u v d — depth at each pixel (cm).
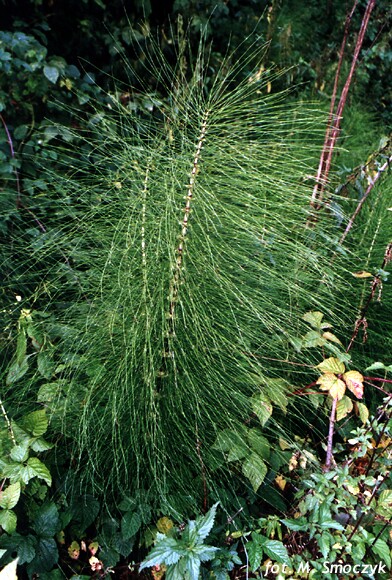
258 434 116
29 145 179
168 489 114
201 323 117
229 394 117
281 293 136
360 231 162
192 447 115
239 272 122
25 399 123
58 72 184
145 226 116
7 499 99
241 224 119
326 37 309
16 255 157
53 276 150
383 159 158
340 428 131
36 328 124
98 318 118
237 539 112
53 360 123
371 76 321
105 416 115
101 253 127
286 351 128
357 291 149
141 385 115
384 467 113
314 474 110
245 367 120
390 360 147
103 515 114
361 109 279
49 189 179
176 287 112
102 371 115
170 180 116
